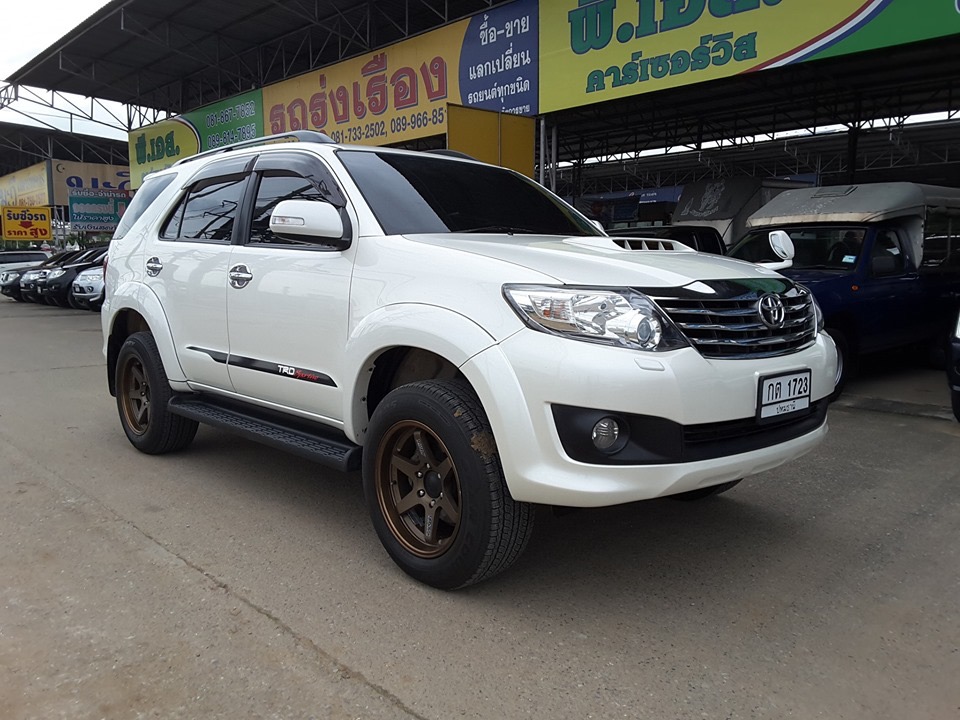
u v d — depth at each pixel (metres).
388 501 3.19
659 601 2.98
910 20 6.56
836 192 8.09
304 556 3.38
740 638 2.71
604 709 2.29
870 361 9.16
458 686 2.40
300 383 3.54
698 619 2.84
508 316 2.67
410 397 2.95
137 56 18.56
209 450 5.11
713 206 11.92
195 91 21.81
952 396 5.75
